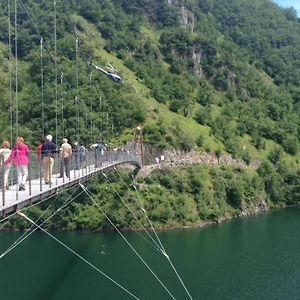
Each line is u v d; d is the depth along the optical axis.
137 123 88.88
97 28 127.12
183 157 86.12
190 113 107.75
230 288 43.94
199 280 46.00
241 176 91.94
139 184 75.56
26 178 22.92
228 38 164.00
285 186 98.12
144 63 124.75
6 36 91.56
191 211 75.19
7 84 78.38
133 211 70.50
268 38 176.00
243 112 124.50
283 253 56.12
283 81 155.62
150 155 83.31
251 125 115.19
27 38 91.69
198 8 169.50
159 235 66.38
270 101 135.50
